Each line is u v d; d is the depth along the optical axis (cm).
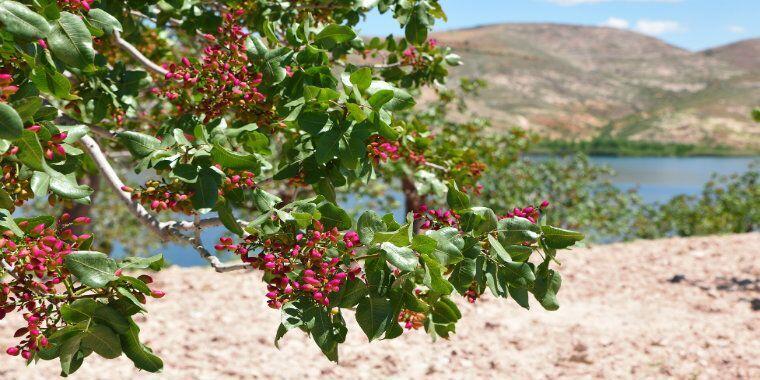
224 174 279
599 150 18700
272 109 351
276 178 318
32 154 222
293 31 337
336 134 275
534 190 1727
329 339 255
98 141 482
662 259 1154
